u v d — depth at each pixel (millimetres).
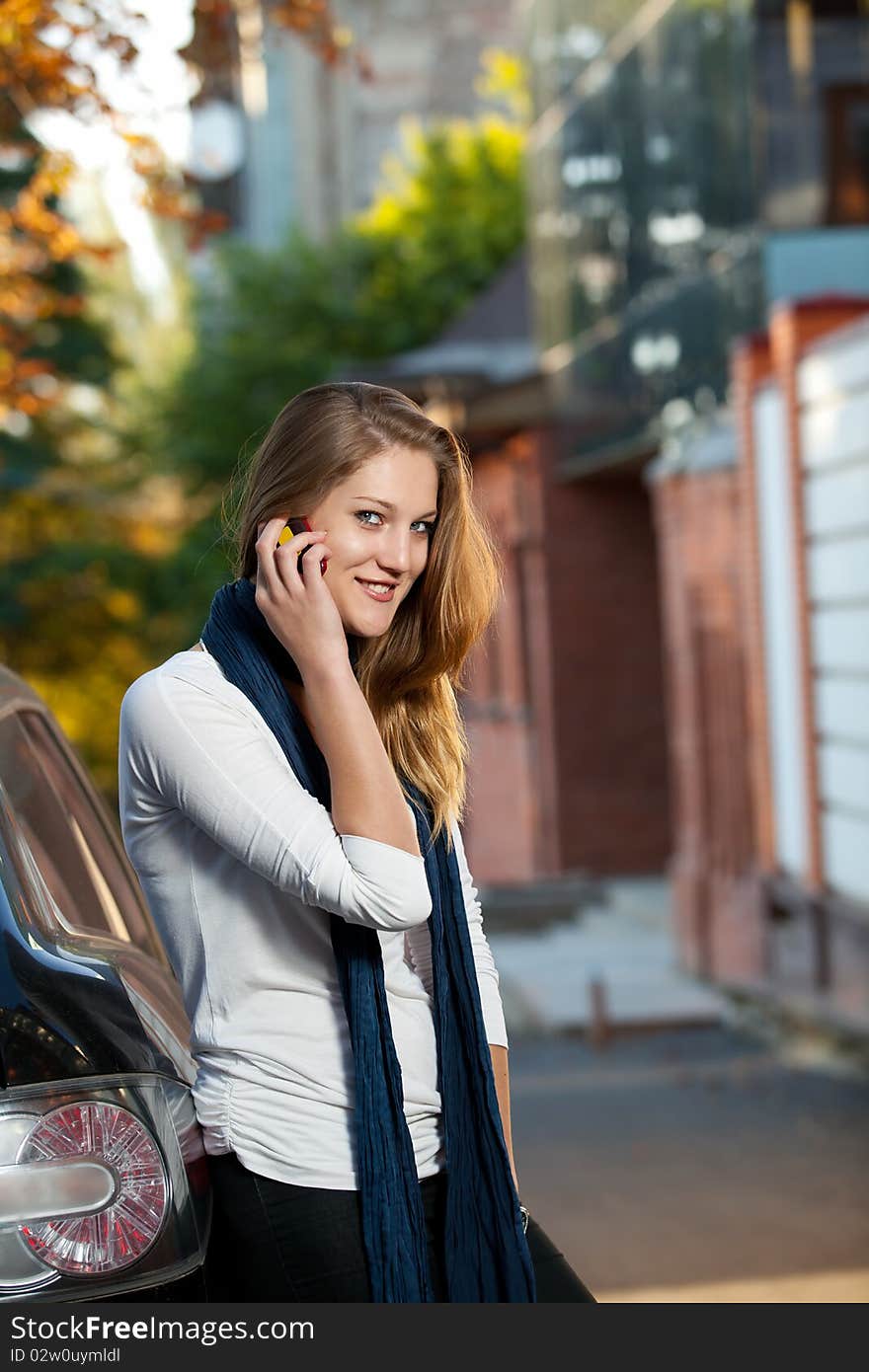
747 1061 12469
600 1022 13930
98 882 3328
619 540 23203
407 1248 2498
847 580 12211
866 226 15219
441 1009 2656
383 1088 2525
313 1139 2535
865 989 12094
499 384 23609
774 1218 7473
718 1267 6598
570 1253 6973
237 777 2516
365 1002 2537
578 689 23094
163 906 2631
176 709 2557
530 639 23750
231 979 2580
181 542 30344
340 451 2646
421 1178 2617
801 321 12898
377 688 2838
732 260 16031
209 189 42688
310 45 7723
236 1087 2555
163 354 35469
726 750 15430
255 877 2576
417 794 2816
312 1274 2504
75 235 7500
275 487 2682
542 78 24328
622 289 20000
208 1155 2588
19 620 26516
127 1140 2459
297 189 43312
